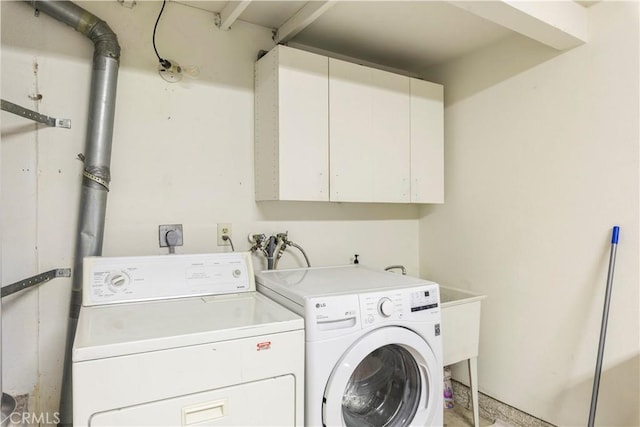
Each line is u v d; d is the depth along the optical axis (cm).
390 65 265
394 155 225
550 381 201
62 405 159
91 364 99
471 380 212
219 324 121
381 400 163
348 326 138
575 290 191
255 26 213
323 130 200
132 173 181
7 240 156
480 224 238
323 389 132
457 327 202
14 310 158
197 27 197
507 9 157
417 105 235
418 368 157
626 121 173
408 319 151
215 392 113
